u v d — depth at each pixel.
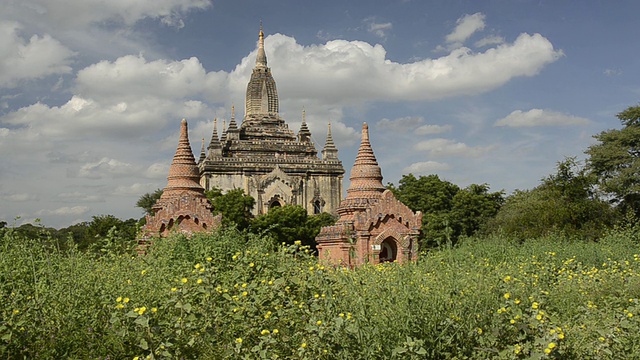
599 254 29.42
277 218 70.19
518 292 14.11
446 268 15.07
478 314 11.91
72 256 16.92
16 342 10.78
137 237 22.66
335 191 96.44
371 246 34.91
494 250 30.14
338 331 10.95
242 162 91.50
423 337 11.21
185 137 42.03
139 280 14.62
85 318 11.96
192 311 11.78
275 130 101.50
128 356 11.12
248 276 14.93
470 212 79.44
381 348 11.08
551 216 44.41
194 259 20.02
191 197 36.84
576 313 15.87
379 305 12.17
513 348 10.84
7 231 17.45
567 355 11.32
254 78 105.69
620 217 45.91
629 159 66.56
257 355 11.25
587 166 69.25
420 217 36.78
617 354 11.87
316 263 16.44
